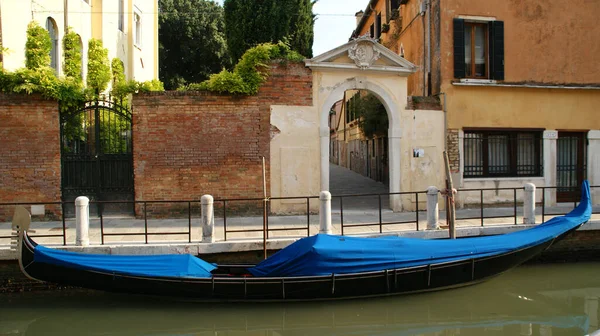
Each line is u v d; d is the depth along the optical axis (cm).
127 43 2003
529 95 1302
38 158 1092
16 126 1083
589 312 792
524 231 870
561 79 1315
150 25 2295
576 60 1323
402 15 1584
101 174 1134
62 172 1110
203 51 3033
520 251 841
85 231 841
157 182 1119
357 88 1198
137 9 2109
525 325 739
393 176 1227
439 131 1248
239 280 754
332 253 760
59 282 752
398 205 1227
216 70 3100
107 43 1808
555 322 752
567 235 933
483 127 1276
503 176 1309
